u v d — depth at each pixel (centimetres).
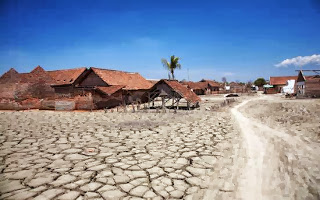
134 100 3067
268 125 1224
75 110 2220
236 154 714
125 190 467
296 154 697
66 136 979
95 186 486
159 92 2439
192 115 1739
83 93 2286
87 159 668
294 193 446
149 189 472
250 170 575
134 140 908
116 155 709
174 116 1688
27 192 455
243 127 1180
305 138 893
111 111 2084
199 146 814
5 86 2483
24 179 520
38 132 1065
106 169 587
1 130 1109
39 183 499
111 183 501
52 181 511
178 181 512
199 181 512
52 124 1306
